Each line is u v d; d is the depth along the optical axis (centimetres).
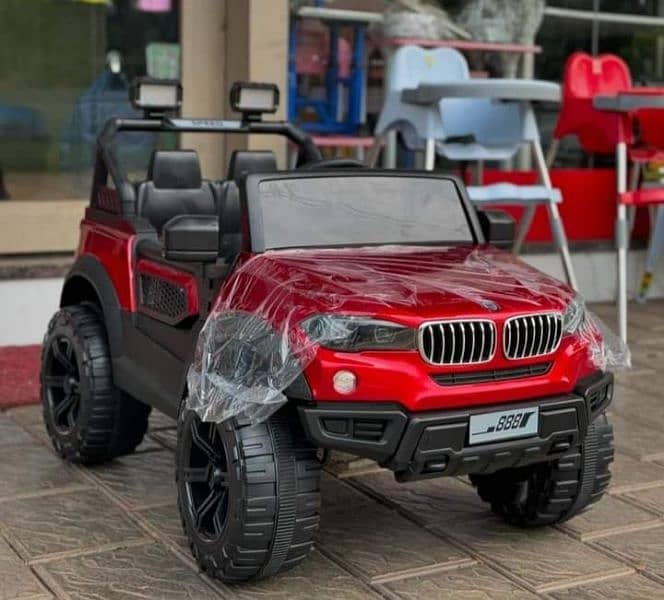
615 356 372
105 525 391
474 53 746
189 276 374
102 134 448
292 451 328
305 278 339
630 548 383
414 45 690
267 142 683
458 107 619
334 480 443
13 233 648
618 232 606
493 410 332
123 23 678
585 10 793
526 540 387
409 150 730
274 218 373
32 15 655
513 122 609
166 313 390
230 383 329
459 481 445
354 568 361
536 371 345
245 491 322
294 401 325
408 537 388
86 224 462
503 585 351
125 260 421
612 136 599
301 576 354
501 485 396
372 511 412
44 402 463
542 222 770
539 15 763
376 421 322
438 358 327
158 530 388
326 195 387
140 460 460
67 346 450
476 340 331
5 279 621
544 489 379
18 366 584
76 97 673
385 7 717
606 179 795
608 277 807
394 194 399
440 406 327
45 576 349
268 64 674
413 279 348
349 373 318
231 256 418
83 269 448
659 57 834
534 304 344
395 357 322
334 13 709
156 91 448
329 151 715
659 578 360
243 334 334
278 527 326
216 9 689
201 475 354
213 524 350
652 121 629
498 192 584
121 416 437
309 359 317
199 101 693
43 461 457
